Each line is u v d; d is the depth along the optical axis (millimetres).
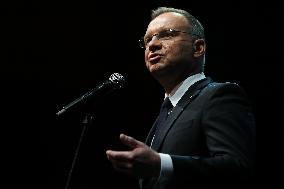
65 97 14609
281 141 13562
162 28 6395
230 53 13789
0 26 14391
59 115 6211
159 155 4207
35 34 14562
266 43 13547
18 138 14586
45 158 14586
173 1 13820
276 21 13320
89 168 14344
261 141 13648
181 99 5785
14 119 14617
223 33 13742
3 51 14492
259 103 13656
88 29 14555
